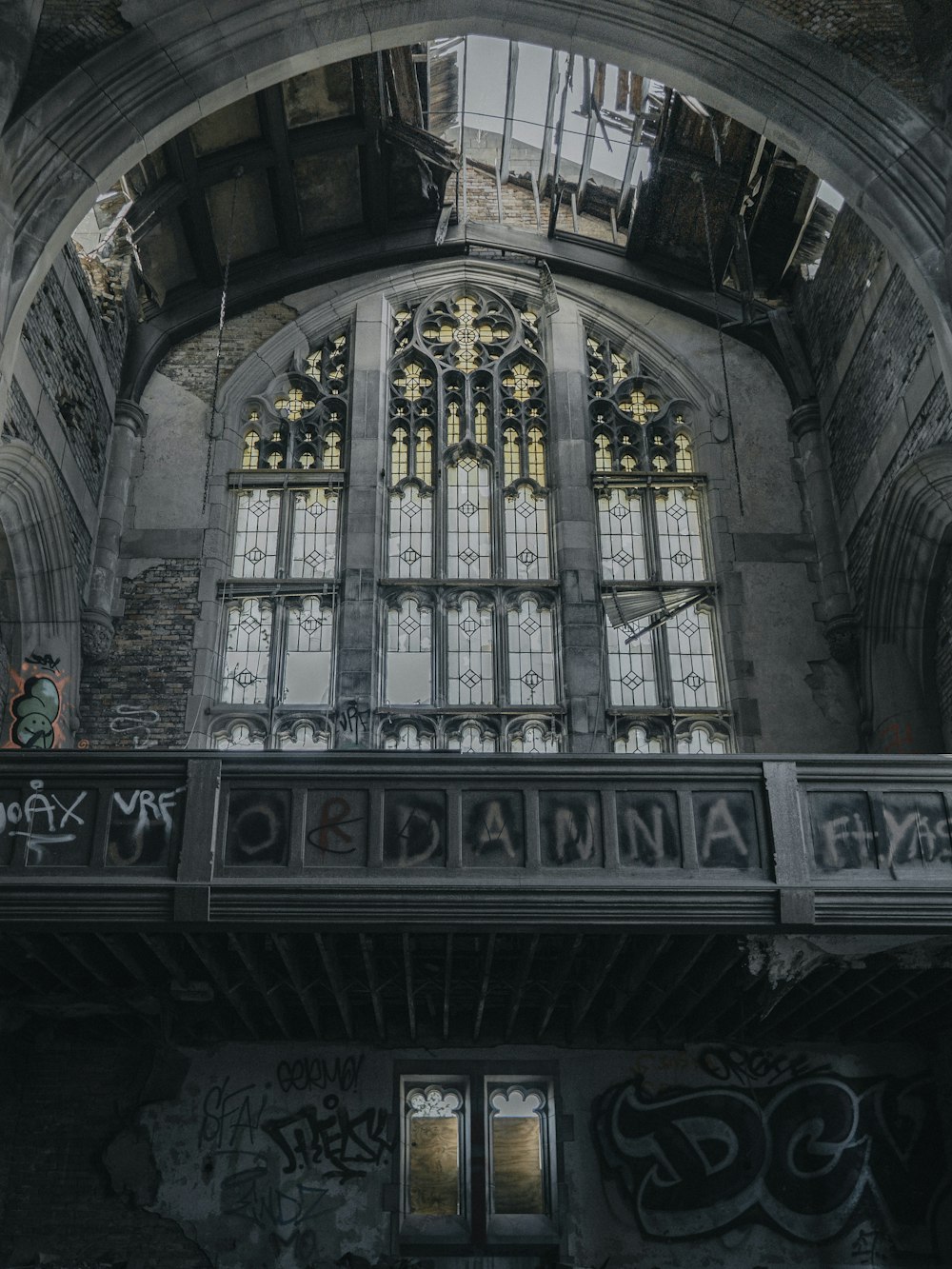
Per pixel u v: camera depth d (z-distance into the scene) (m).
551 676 15.37
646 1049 13.48
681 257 17.19
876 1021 12.83
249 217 16.47
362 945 10.42
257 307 17.41
